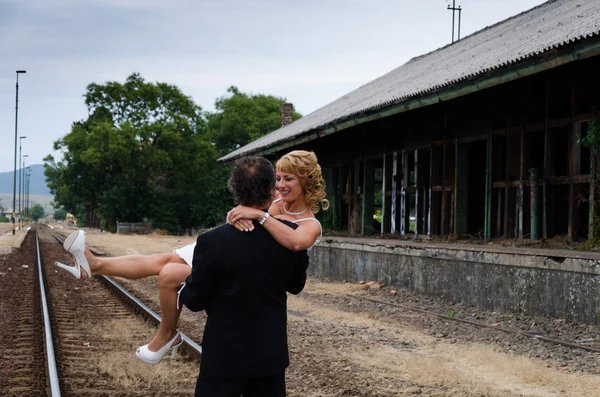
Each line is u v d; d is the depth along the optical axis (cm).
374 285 1570
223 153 7738
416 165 1964
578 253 1048
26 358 773
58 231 7325
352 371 740
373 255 1633
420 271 1423
